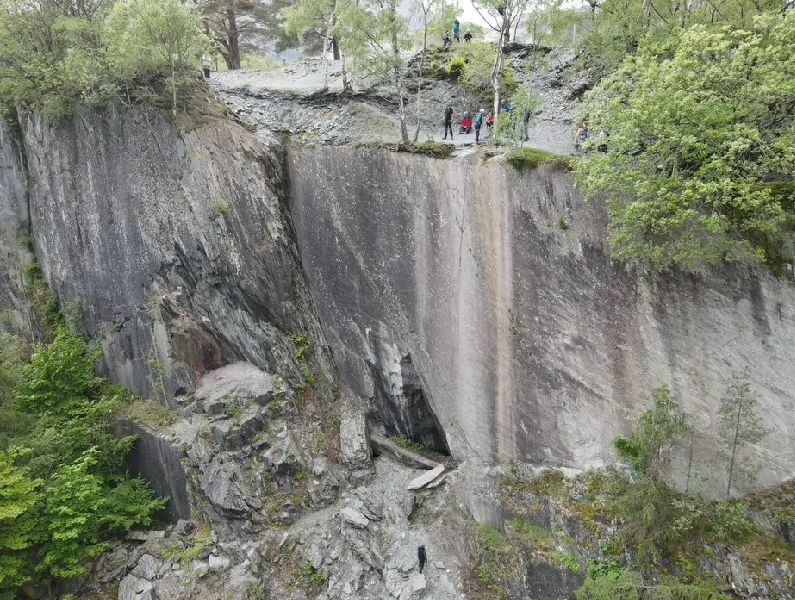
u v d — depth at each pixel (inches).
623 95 513.0
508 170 665.6
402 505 748.0
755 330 524.1
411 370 816.9
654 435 527.5
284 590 678.5
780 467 526.9
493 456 732.0
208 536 749.3
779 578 478.9
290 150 893.2
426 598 641.0
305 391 863.1
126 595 680.4
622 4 764.0
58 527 688.4
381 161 792.9
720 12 625.3
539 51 1101.1
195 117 884.0
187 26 842.8
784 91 416.5
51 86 916.0
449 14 813.9
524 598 625.3
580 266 623.2
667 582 506.0
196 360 881.5
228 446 784.9
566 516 611.2
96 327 974.4
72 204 960.3
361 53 850.8
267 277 863.1
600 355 621.9
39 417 836.0
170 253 886.4
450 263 745.0
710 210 512.7
